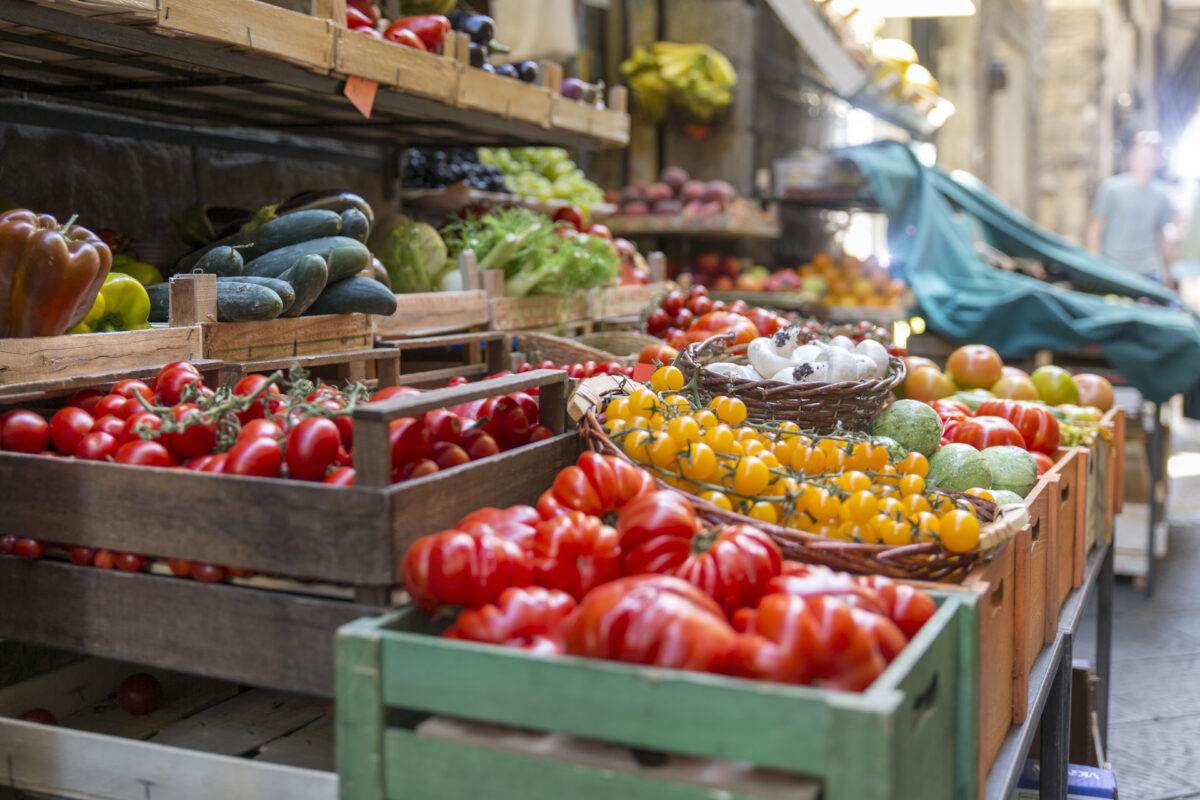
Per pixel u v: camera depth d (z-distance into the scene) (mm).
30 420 1849
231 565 1607
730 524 1741
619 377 2350
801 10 6902
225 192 3969
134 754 1680
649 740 1241
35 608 1779
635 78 8695
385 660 1374
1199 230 11727
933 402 3324
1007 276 6387
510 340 3705
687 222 7449
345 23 2785
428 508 1602
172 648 1677
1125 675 4555
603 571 1558
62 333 2090
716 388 2588
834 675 1294
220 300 2471
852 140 13023
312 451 1645
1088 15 18578
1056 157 19047
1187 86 34469
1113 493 4004
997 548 1876
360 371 2850
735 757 1205
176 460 1828
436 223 5309
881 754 1144
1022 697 2105
